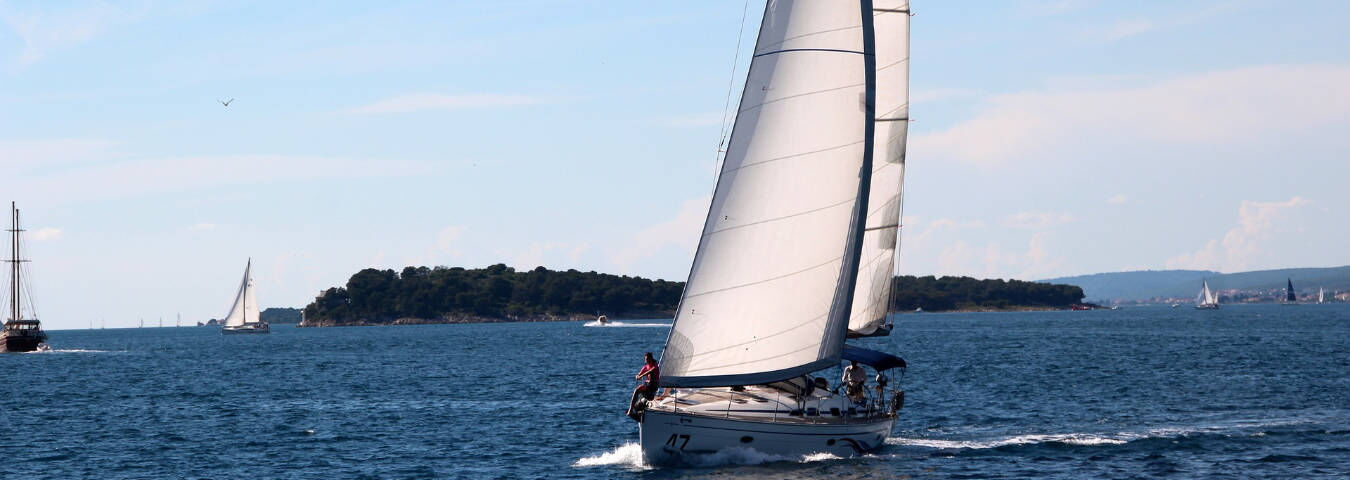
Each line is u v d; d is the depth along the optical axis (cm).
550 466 12512
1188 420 15575
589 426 16050
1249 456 12350
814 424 11219
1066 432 14438
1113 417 16075
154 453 14150
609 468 12144
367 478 12181
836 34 10731
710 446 10925
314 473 12538
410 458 13412
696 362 10856
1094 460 12175
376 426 16538
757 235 10831
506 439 14825
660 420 10750
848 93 10762
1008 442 13412
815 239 10844
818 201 10825
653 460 11000
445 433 15562
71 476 12538
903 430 14750
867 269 12538
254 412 19062
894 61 12538
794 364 10831
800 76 10781
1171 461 12100
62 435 16075
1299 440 13412
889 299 12638
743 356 10844
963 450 12775
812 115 10781
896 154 12544
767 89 10812
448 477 12088
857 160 10812
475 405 19625
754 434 10956
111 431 16475
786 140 10812
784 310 10844
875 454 12175
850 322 12575
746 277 10831
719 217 10875
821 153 10812
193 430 16462
